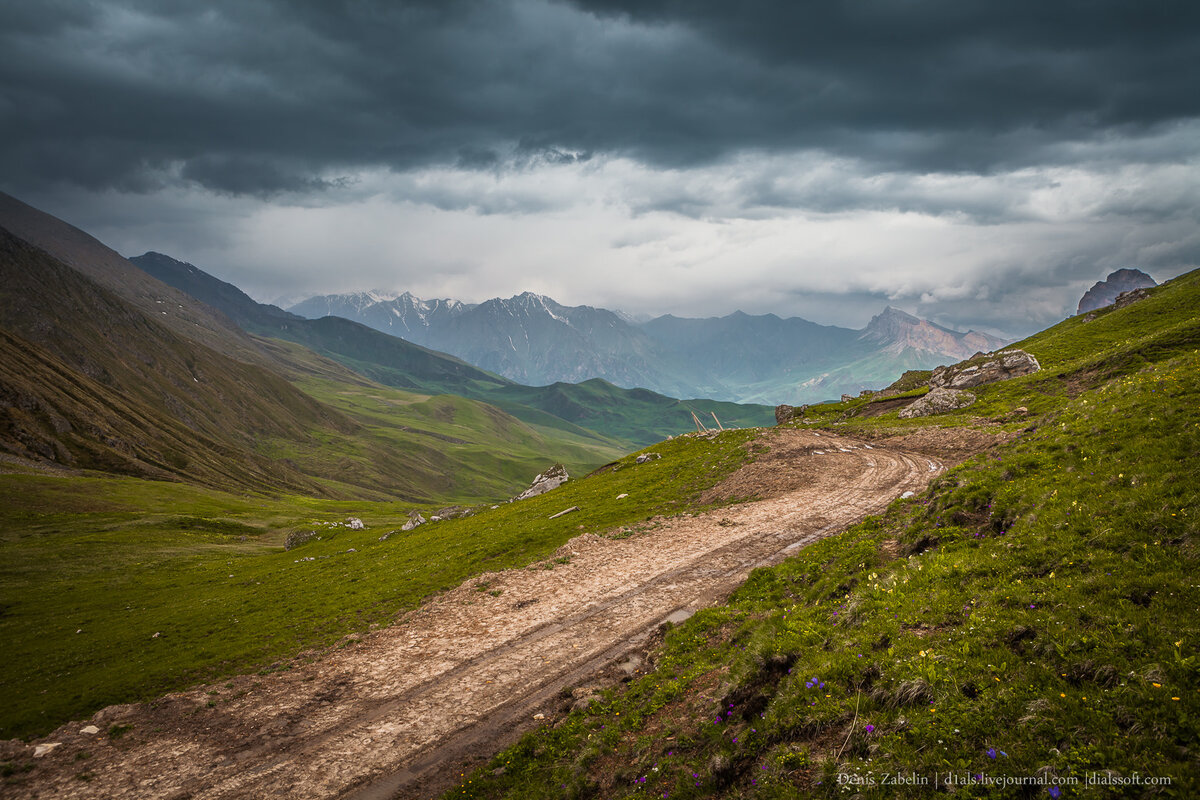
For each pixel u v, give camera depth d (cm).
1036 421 3044
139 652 4244
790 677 1619
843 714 1355
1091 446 2195
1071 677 1206
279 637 3712
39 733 2842
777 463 5772
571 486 8494
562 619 3134
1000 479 2372
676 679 2116
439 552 5484
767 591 2698
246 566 8306
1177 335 5759
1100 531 1644
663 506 5372
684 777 1495
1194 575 1316
